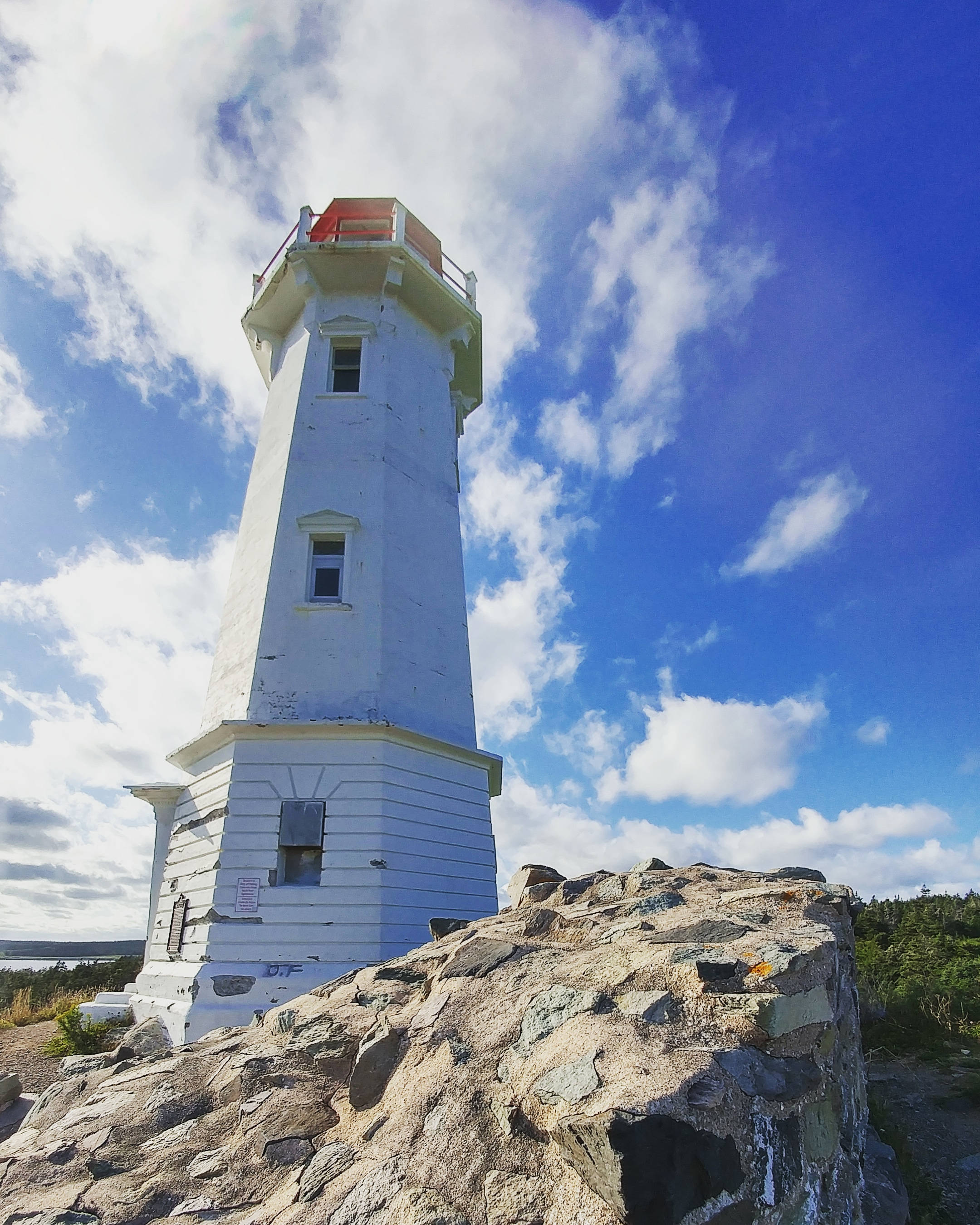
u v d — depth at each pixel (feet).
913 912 101.65
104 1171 15.48
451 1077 13.88
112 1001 45.32
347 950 38.78
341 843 40.98
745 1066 11.92
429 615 50.60
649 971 14.58
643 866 24.62
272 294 59.72
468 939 20.13
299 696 44.65
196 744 45.55
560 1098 11.60
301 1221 12.27
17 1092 31.45
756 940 15.10
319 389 54.90
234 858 40.47
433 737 45.16
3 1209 14.88
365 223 64.44
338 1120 15.56
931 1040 47.14
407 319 59.62
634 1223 9.41
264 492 53.57
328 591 49.29
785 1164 11.82
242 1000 36.99
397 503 52.01
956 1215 24.35
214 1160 15.17
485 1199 11.23
